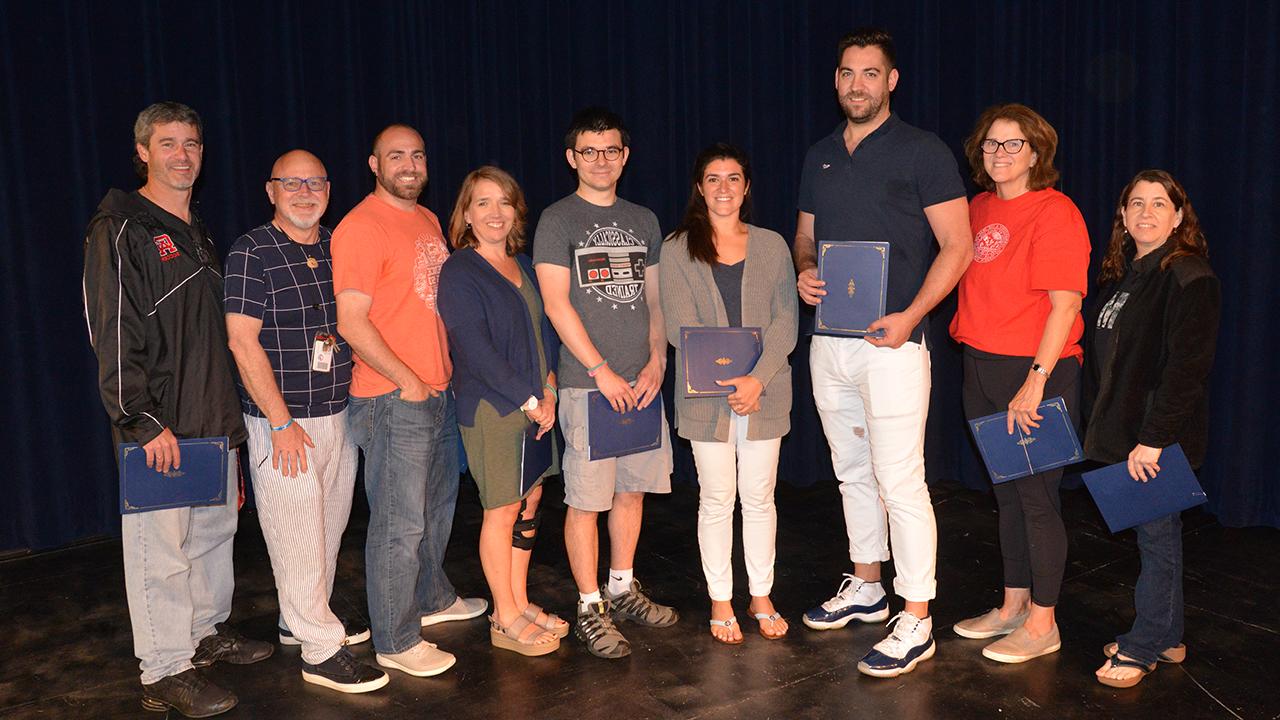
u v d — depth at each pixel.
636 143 4.93
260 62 4.45
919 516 2.94
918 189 2.88
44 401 4.11
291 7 4.47
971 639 3.11
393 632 2.92
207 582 3.02
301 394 2.77
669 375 4.92
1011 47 4.48
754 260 3.00
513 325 2.83
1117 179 4.36
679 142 4.93
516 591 3.16
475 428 2.85
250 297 2.64
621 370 3.00
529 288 2.99
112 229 2.53
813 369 3.19
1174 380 2.59
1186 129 4.09
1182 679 2.81
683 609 3.40
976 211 3.06
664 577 3.70
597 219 2.98
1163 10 4.12
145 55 4.18
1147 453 2.64
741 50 4.80
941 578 3.61
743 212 3.10
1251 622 3.18
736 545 4.03
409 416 2.82
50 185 4.04
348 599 3.51
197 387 2.68
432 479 3.09
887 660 2.88
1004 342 2.93
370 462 2.87
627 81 4.91
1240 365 4.03
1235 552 3.80
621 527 3.24
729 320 3.01
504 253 2.95
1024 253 2.88
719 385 2.92
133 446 2.56
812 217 3.23
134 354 2.54
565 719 2.68
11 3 3.89
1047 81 4.45
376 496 2.87
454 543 4.12
